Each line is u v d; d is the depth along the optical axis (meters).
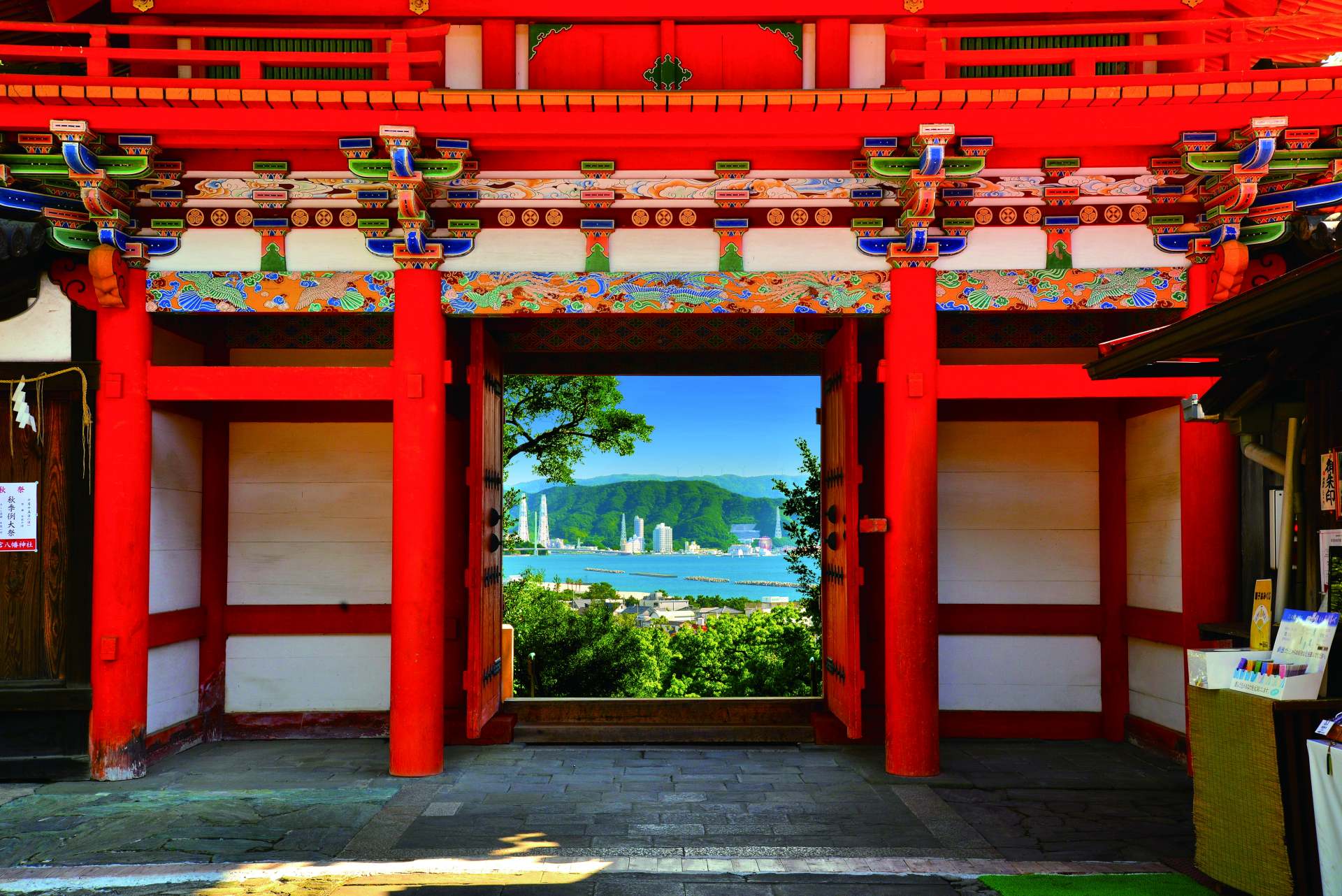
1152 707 8.04
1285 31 8.14
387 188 6.92
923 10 7.22
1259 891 4.37
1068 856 5.28
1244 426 5.36
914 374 6.98
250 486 8.65
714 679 17.98
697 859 5.22
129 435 7.01
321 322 8.77
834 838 5.60
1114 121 6.37
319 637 8.55
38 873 5.02
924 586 6.98
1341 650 4.70
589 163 6.85
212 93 6.17
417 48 7.26
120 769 6.90
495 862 5.16
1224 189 6.77
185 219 7.11
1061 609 8.57
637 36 7.30
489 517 8.27
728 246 7.14
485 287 7.13
